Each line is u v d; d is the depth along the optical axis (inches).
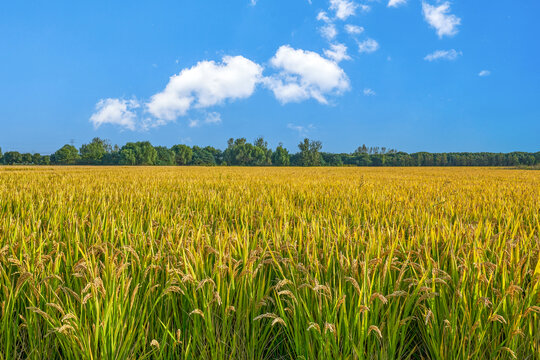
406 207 210.7
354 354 72.6
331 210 214.8
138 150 5059.1
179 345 87.7
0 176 642.2
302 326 80.1
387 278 89.6
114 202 233.9
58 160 5103.3
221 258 91.3
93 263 92.1
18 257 107.0
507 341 74.7
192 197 280.8
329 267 93.0
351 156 6727.4
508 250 100.6
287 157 5831.7
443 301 81.2
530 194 317.4
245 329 86.5
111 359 73.4
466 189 389.1
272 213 189.6
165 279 96.3
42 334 87.2
